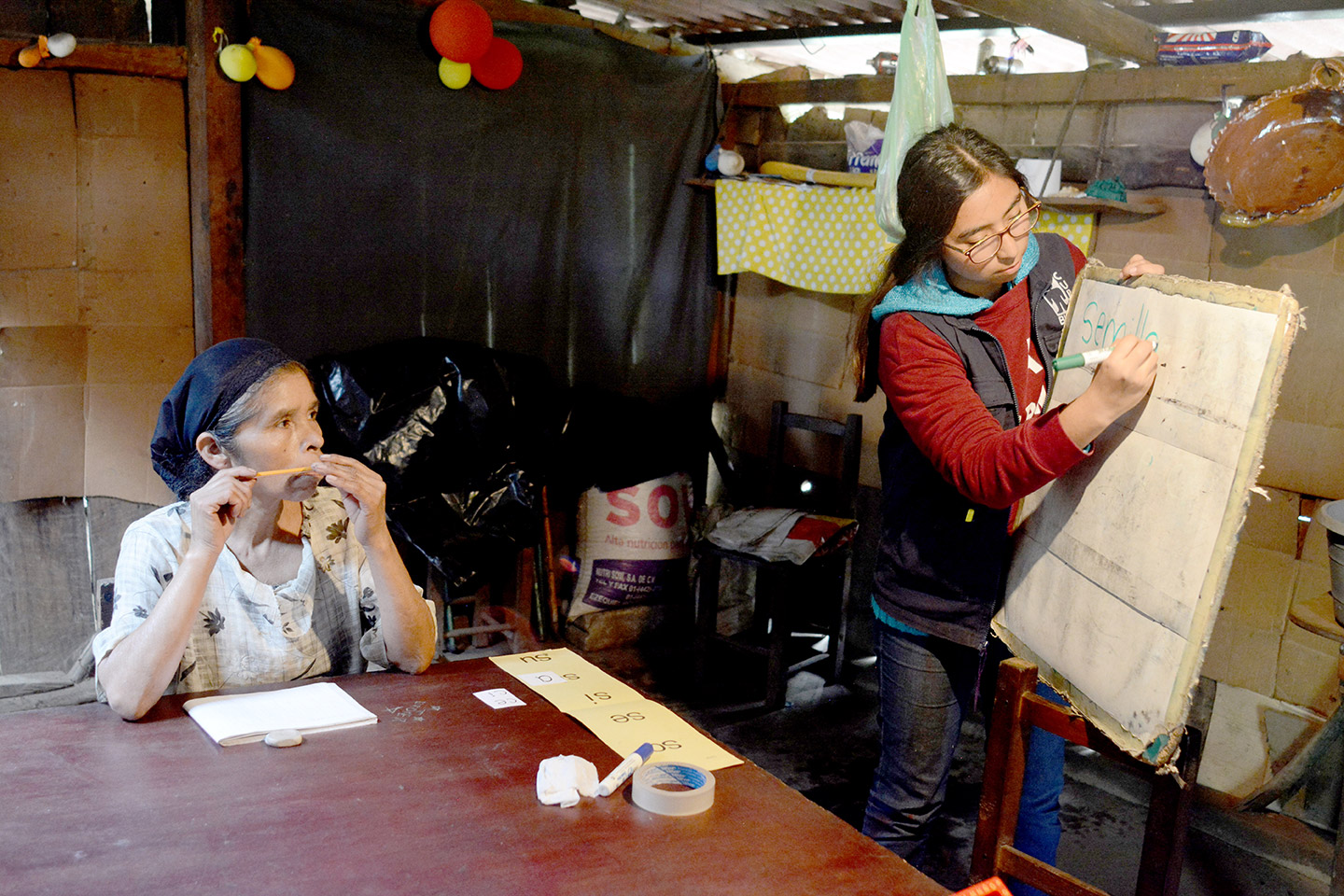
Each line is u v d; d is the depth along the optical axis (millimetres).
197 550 1484
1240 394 1231
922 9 2377
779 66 4625
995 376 1793
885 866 1189
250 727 1432
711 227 4238
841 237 3664
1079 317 1689
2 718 1454
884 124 3727
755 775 1409
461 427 3227
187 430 1606
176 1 3029
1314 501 2781
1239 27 3174
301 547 1744
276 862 1105
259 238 3199
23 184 2912
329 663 1777
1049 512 1673
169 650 1454
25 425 3023
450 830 1198
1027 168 3180
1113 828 2936
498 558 3408
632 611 4020
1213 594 1248
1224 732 3035
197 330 3205
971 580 1846
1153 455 1391
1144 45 2961
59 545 3131
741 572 4242
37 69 2883
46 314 3004
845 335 3922
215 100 3029
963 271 1749
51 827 1156
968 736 3521
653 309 4156
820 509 4117
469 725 1505
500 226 3686
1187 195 2957
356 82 3279
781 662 3570
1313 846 2771
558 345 3943
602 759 1413
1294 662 2859
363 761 1369
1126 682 1400
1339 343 2684
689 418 4367
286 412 1580
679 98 4008
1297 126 2467
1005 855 1649
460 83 3344
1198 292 1326
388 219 3436
